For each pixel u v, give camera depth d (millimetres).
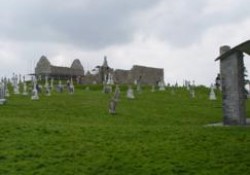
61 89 81000
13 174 27156
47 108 54188
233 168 28344
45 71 115062
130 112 53125
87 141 34125
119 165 28750
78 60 124000
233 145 33188
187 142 34062
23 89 79688
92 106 56656
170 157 30375
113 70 111750
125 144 33406
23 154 30609
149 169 28094
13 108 53312
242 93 43781
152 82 115000
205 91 85000
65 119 46812
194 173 27578
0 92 58719
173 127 40312
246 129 39000
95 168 28281
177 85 96188
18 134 35500
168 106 59688
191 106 60531
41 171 27641
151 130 38281
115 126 40438
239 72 43656
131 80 111188
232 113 43750
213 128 39500
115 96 52906
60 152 31203
